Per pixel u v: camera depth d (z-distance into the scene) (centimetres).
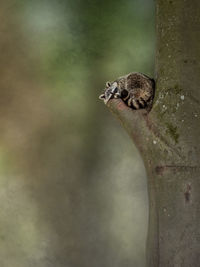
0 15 1281
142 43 1282
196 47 472
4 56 1270
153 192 476
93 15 1281
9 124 1240
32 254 1170
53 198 1201
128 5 1287
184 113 465
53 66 1272
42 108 1252
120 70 1275
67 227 1186
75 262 1171
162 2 498
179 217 450
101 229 1185
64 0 1293
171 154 462
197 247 442
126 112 508
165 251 455
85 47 1277
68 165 1218
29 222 1187
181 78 472
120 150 1225
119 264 1166
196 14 475
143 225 1187
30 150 1227
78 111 1252
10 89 1257
